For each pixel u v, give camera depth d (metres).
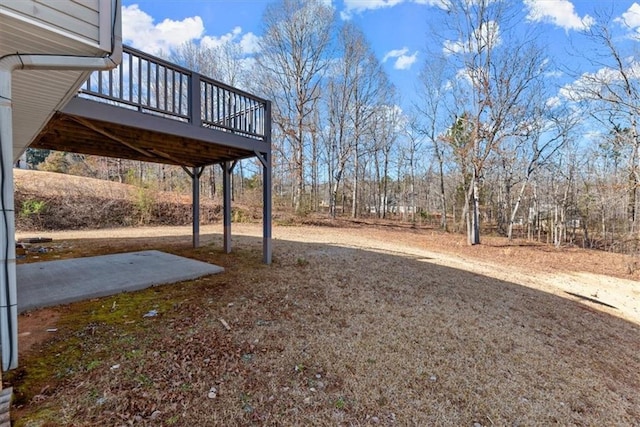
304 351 3.03
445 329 3.94
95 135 4.77
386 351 3.22
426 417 2.34
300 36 17.53
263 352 2.93
